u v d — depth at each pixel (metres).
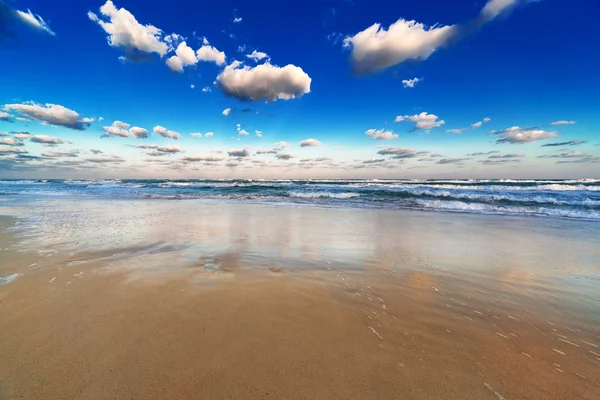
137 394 1.58
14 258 4.13
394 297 3.00
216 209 10.93
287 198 16.91
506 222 8.16
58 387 1.61
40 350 1.94
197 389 1.64
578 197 14.13
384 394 1.65
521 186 22.81
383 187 23.95
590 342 2.20
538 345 2.16
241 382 1.70
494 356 2.01
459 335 2.28
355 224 7.60
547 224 7.84
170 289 3.06
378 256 4.55
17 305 2.62
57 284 3.14
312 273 3.70
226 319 2.44
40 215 8.69
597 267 4.09
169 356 1.91
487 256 4.61
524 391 1.69
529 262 4.30
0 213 9.07
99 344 2.03
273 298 2.90
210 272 3.63
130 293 2.93
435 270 3.90
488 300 2.96
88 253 4.44
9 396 1.53
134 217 8.48
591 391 1.69
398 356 1.99
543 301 2.95
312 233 6.30
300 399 1.59
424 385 1.72
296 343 2.12
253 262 4.12
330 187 25.50
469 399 1.62
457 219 8.71
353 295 3.03
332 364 1.89
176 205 12.41
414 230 6.82
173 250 4.70
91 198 15.81
